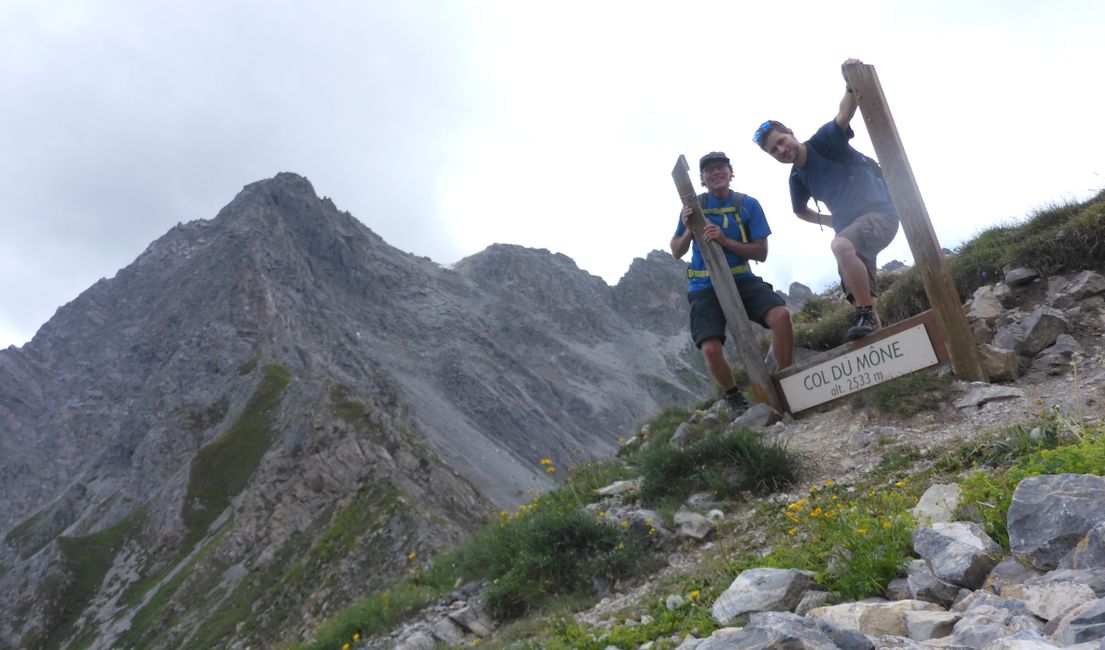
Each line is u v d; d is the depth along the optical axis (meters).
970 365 4.27
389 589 5.76
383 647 4.66
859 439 4.14
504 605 4.29
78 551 94.81
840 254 4.53
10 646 81.88
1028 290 5.18
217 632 65.56
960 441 3.65
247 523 80.12
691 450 4.41
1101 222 4.95
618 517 4.35
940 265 4.29
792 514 3.47
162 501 100.38
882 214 4.53
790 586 2.52
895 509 2.89
